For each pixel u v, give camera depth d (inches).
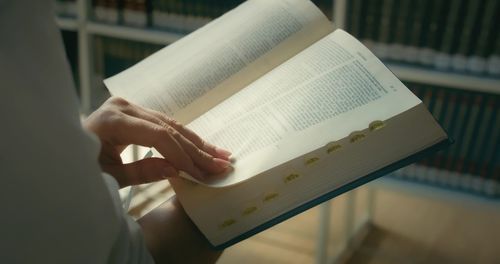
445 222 101.9
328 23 37.1
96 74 95.8
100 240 21.6
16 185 19.8
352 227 95.6
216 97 35.4
